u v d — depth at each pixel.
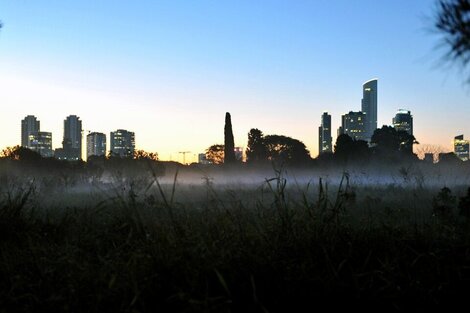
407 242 5.09
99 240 5.43
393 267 4.25
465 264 4.50
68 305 3.66
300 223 5.22
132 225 5.39
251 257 4.29
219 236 4.89
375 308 3.78
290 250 4.68
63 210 9.73
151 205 7.71
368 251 4.78
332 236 4.95
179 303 3.64
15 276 4.18
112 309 3.63
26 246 5.52
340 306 3.79
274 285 3.95
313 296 3.81
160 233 4.81
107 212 7.02
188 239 4.55
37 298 3.81
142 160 25.53
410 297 3.85
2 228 6.11
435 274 4.29
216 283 3.88
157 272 3.93
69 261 4.34
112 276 3.91
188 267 3.94
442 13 3.81
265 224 5.37
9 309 3.76
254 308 3.64
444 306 3.89
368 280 3.99
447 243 5.10
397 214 8.10
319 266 4.37
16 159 33.94
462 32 3.75
